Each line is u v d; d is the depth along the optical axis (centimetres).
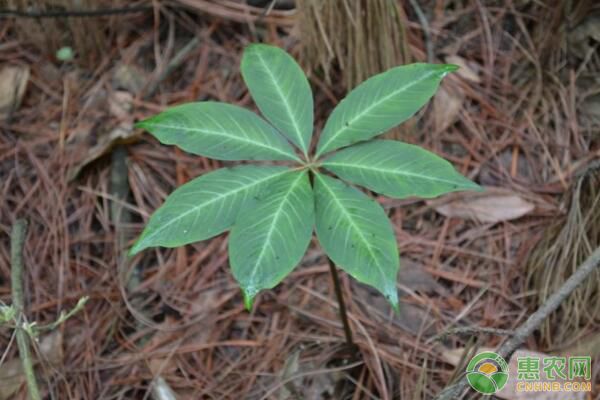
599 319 70
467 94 86
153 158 85
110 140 83
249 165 56
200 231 53
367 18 77
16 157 85
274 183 55
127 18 92
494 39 89
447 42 89
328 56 82
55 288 78
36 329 59
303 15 80
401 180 54
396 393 70
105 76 90
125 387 72
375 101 57
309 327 75
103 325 76
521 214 79
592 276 69
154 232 53
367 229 53
